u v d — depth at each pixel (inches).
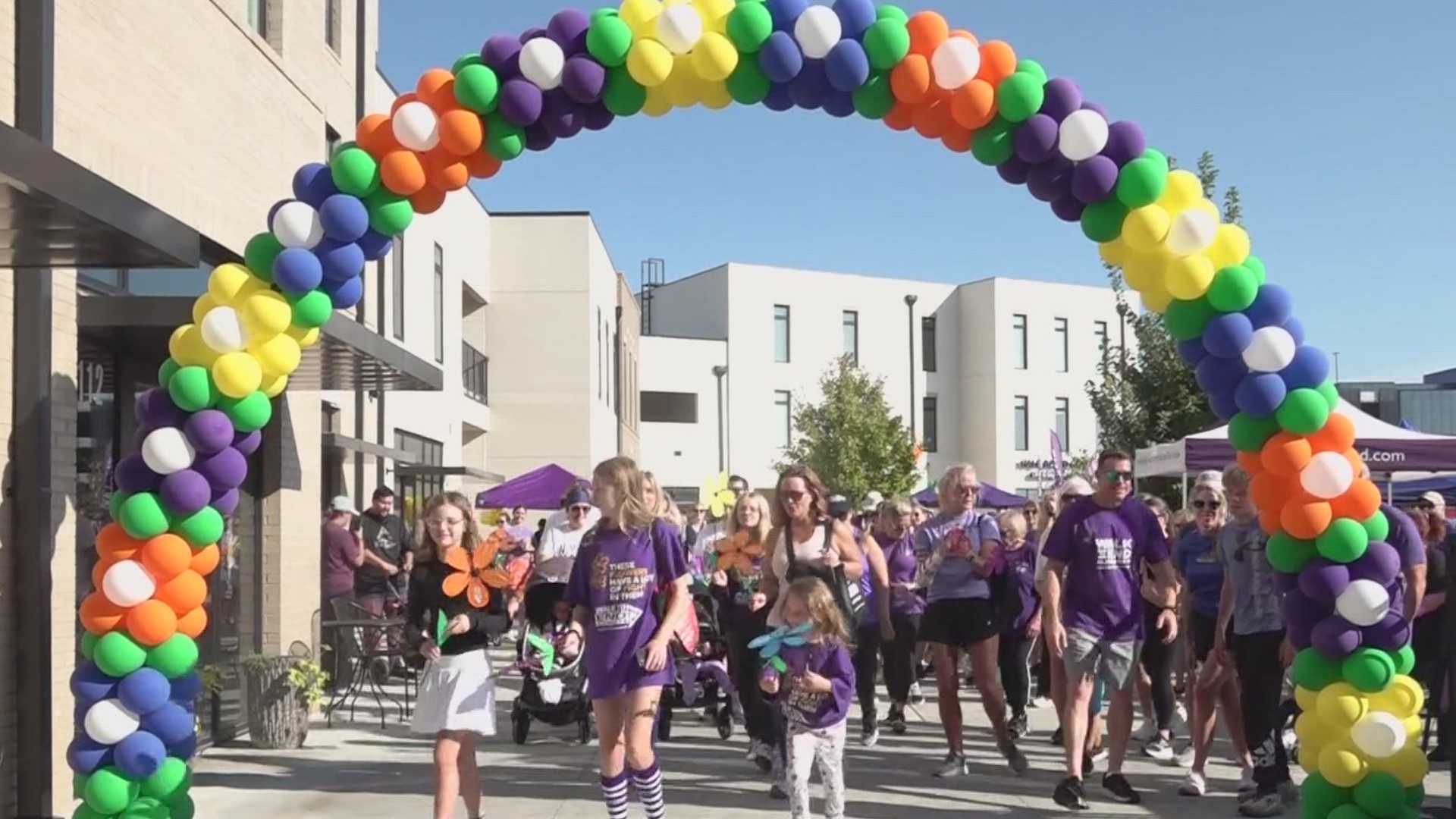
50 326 264.5
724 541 315.6
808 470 271.9
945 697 314.5
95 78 281.0
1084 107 233.6
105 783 223.0
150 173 305.6
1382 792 218.1
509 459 1106.7
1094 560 277.1
